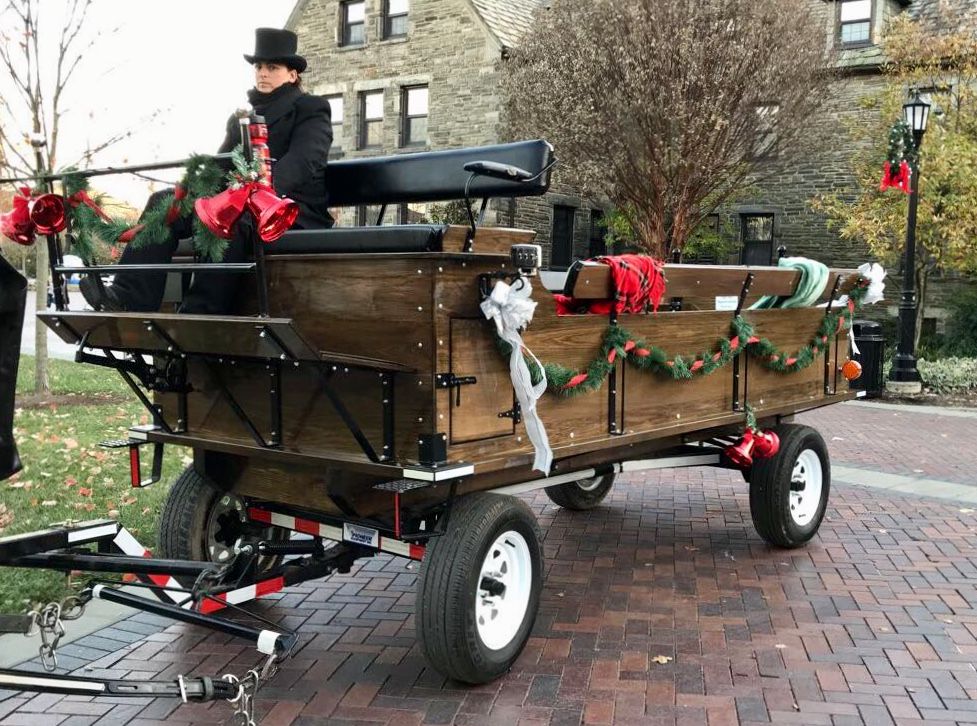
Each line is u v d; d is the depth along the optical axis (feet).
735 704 12.64
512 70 63.21
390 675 13.58
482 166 11.64
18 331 8.22
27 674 9.00
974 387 50.85
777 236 70.44
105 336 12.68
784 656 14.33
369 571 18.56
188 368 14.01
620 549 20.35
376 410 12.05
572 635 15.19
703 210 64.34
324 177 15.26
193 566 10.97
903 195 53.88
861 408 44.93
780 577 18.37
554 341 13.44
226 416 13.80
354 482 12.80
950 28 59.77
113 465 25.08
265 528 15.98
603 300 14.46
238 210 10.20
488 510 12.84
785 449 19.44
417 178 15.31
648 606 16.62
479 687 13.17
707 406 17.29
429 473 11.22
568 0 57.36
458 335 11.84
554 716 12.26
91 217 12.41
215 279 12.80
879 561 19.48
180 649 14.33
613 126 55.21
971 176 50.26
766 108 57.11
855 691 13.08
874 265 21.74
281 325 10.37
